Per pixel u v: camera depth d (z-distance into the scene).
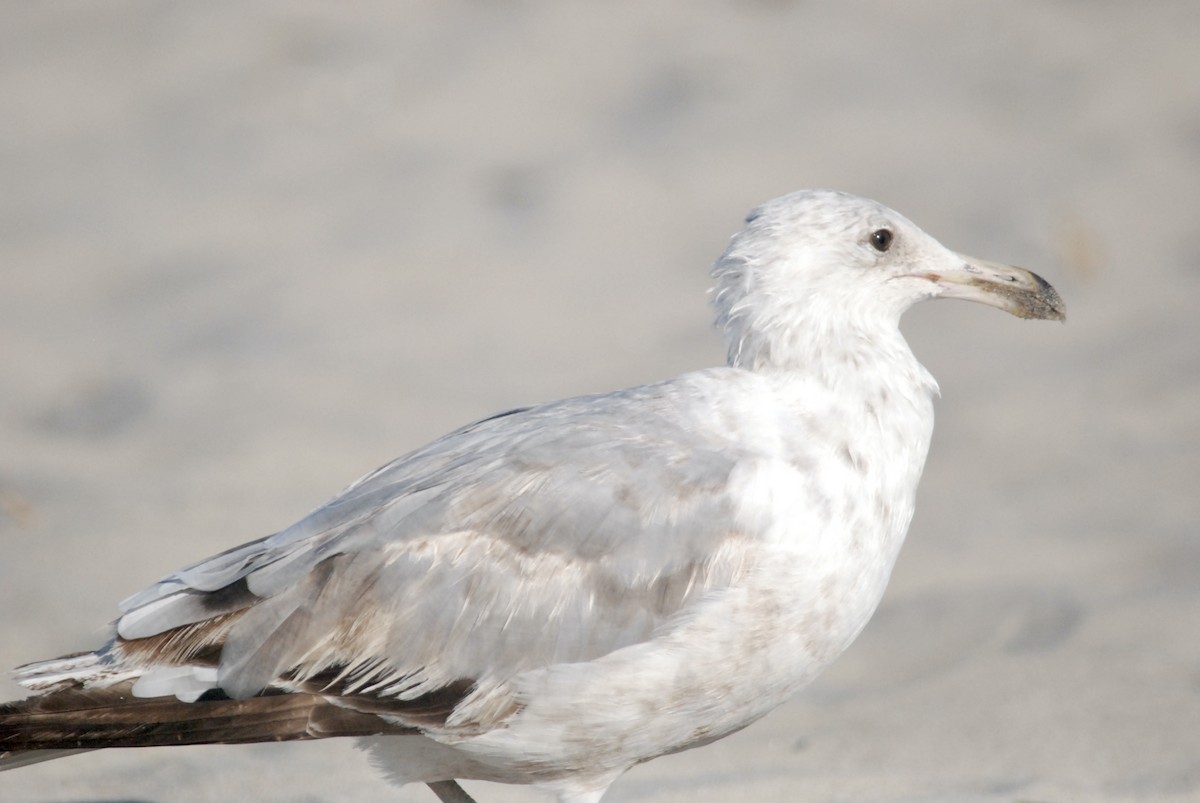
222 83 23.80
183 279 18.77
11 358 16.83
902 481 7.63
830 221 7.99
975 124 22.11
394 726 7.21
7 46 25.17
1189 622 11.14
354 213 20.19
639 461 7.32
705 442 7.44
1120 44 24.30
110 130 22.75
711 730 7.43
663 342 17.05
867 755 9.45
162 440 15.05
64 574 11.91
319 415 15.46
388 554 7.19
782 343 7.80
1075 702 9.95
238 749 9.30
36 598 11.41
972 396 16.23
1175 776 8.77
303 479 14.08
